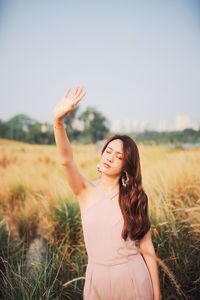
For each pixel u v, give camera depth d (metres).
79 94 1.81
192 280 3.00
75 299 2.89
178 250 3.06
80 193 2.01
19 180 4.65
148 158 5.11
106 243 1.93
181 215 3.49
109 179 2.05
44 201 4.05
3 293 2.82
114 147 2.03
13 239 3.62
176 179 4.11
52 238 3.60
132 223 1.96
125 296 1.91
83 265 3.04
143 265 1.98
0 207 4.14
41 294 2.69
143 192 2.06
